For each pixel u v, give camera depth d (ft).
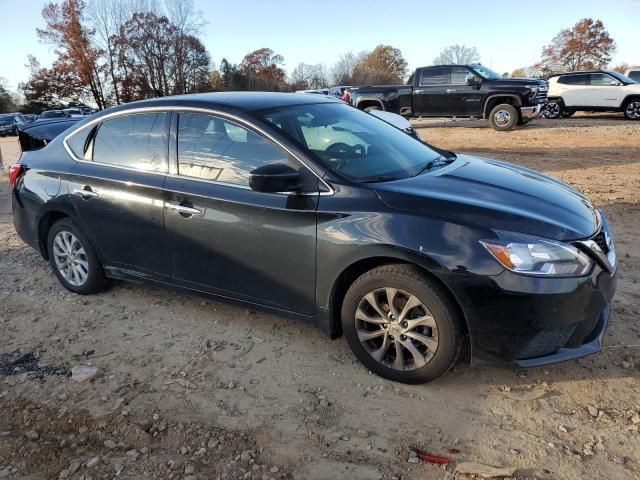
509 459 8.55
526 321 9.23
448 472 8.36
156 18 204.13
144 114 13.21
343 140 12.10
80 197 14.02
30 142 27.50
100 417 9.94
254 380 10.95
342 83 258.98
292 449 8.99
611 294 10.12
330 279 10.62
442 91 55.11
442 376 10.78
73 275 15.19
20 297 15.34
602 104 61.98
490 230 9.41
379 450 8.90
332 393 10.43
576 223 10.03
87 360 11.94
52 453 9.07
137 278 13.80
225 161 11.86
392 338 10.46
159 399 10.45
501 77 55.16
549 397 10.01
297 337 12.57
